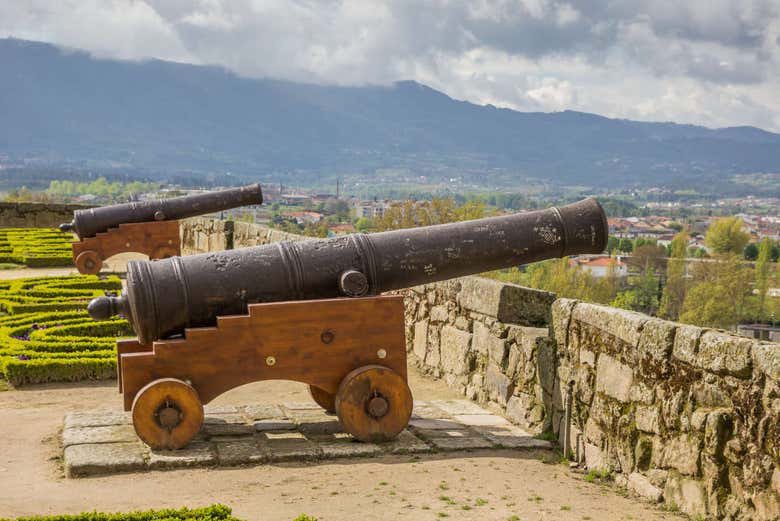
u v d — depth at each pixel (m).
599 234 8.28
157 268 7.54
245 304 7.66
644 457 6.77
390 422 7.82
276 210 161.88
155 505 6.06
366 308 7.76
